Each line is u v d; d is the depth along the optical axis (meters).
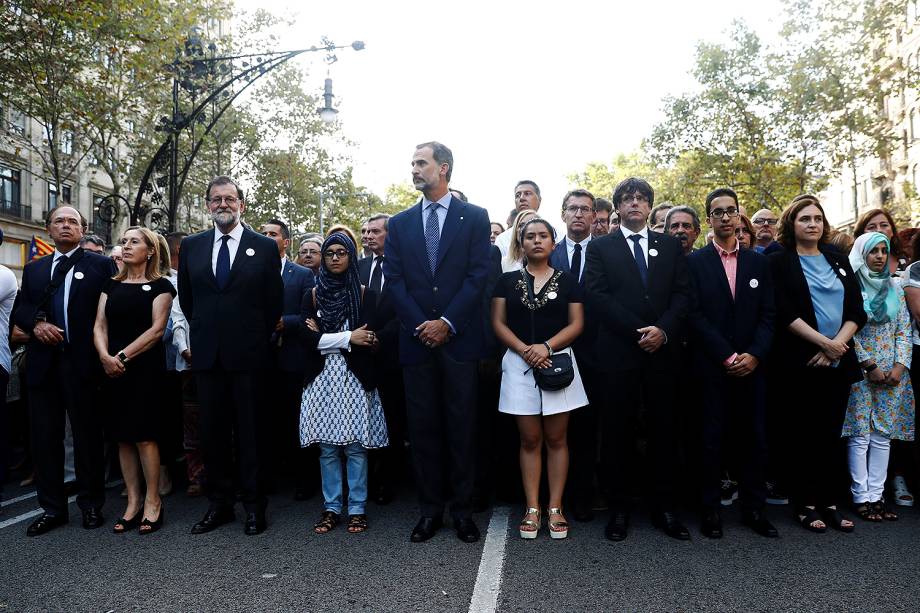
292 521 4.53
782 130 22.17
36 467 4.44
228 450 4.46
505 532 4.21
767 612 2.99
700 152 23.22
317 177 26.89
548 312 4.27
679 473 5.12
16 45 14.16
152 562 3.72
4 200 26.89
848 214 40.06
